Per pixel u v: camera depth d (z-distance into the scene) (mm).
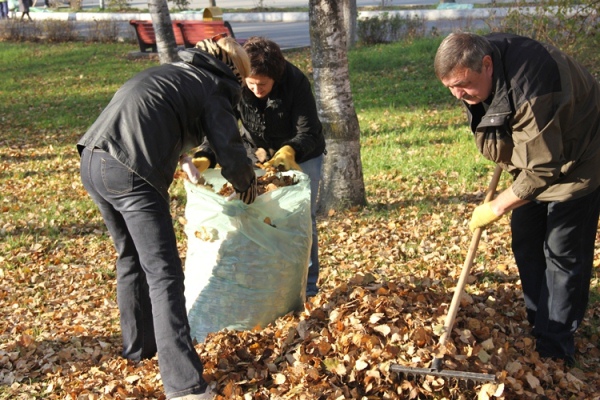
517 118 3404
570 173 3689
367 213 7449
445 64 3371
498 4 21281
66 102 15547
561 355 3965
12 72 19469
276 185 4340
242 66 3859
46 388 4066
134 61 20141
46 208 8383
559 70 3404
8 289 5977
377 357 3559
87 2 41156
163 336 3527
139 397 3725
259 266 4191
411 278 5051
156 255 3584
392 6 28625
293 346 3846
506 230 6426
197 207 4238
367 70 16422
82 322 5133
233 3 35094
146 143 3502
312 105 4637
